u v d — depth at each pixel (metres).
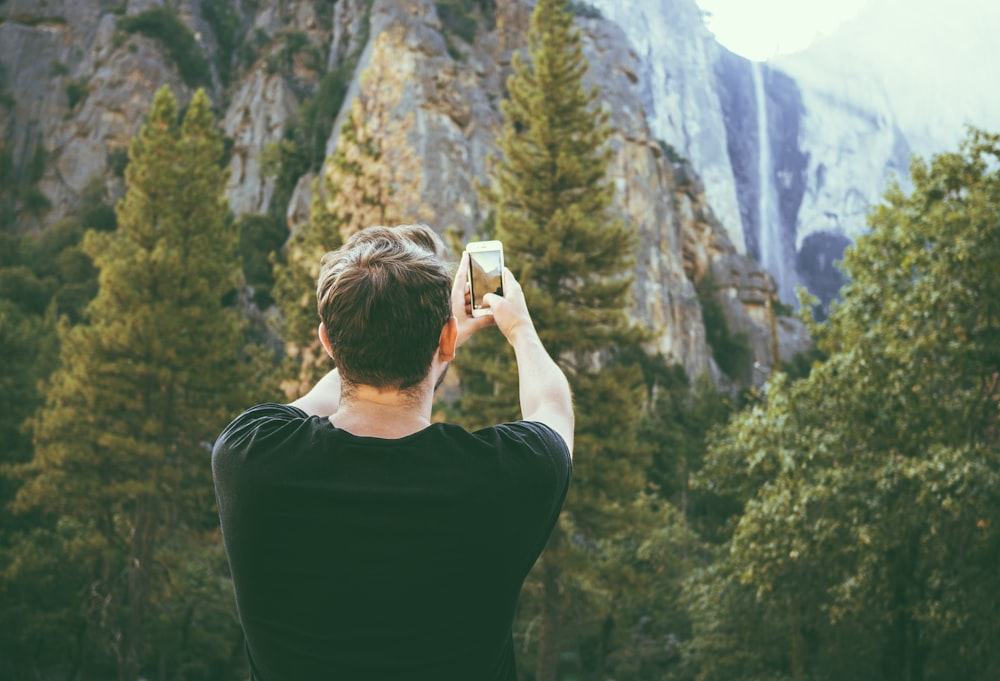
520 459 1.28
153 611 32.03
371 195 36.25
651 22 150.75
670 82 149.38
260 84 108.12
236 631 34.28
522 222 24.62
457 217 79.69
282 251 88.50
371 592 1.19
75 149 103.50
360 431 1.30
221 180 30.16
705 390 64.94
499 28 106.94
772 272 149.25
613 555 34.91
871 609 17.72
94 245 30.11
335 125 91.06
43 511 30.36
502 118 94.06
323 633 1.19
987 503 14.93
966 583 15.26
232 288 29.81
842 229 157.00
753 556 17.27
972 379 17.05
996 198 16.86
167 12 111.88
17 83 107.25
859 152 163.38
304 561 1.20
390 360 1.28
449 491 1.21
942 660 19.31
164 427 27.39
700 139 148.00
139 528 27.09
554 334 23.64
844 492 15.98
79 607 29.25
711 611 21.03
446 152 82.19
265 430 1.31
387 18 89.19
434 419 24.48
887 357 17.03
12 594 27.97
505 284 1.60
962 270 16.45
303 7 120.38
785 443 17.94
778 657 21.02
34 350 39.53
